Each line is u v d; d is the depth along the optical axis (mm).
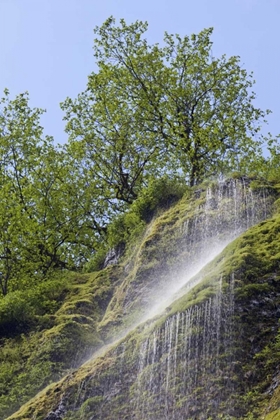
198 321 16781
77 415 16609
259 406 14531
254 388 14945
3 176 33594
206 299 17078
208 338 16375
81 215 33938
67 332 23172
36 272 31641
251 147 34250
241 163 32344
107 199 34938
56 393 17469
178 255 24219
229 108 35094
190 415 15078
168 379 16094
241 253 18172
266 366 15258
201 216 25141
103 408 16438
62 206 33562
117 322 23156
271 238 18594
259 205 24328
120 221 29953
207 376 15617
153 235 25516
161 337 17016
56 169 34156
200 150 34250
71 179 34594
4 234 31234
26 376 21844
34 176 33906
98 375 17188
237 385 15141
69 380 17688
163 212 27797
